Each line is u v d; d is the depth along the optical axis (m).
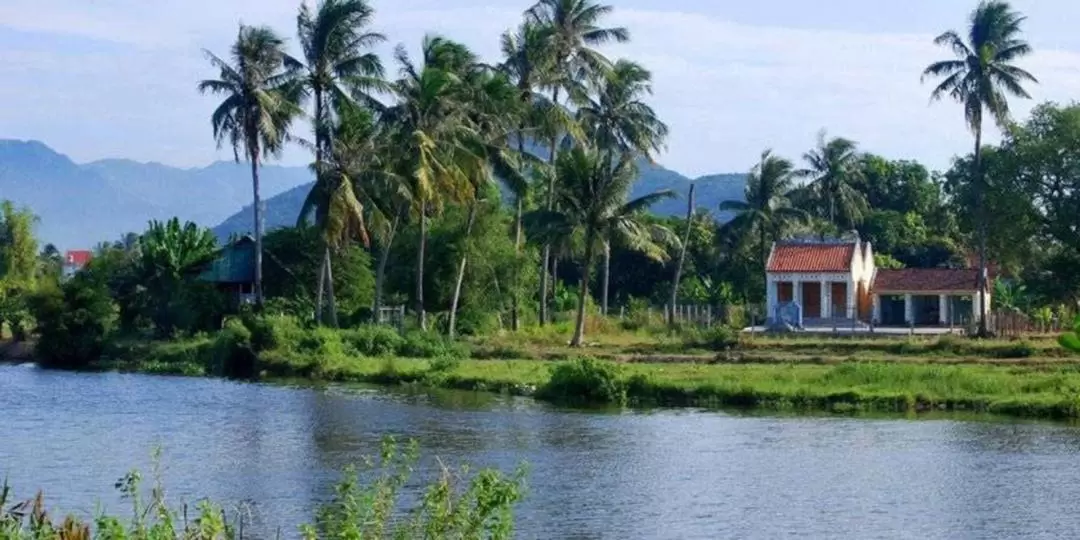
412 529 17.28
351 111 77.19
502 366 66.81
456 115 75.88
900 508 32.47
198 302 85.88
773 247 95.31
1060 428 46.66
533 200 104.88
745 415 50.97
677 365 65.50
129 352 81.06
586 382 55.91
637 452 41.09
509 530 17.03
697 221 119.56
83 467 38.19
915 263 119.44
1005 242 82.25
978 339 73.50
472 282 87.38
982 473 37.25
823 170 117.56
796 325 88.56
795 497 33.72
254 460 39.44
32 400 57.72
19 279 114.56
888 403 52.72
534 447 42.22
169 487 34.88
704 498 33.72
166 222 91.44
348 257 88.62
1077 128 79.44
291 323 74.50
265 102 75.06
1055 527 30.27
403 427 47.19
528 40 85.56
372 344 73.50
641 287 116.12
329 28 76.44
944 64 81.19
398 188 72.44
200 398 58.19
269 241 89.31
